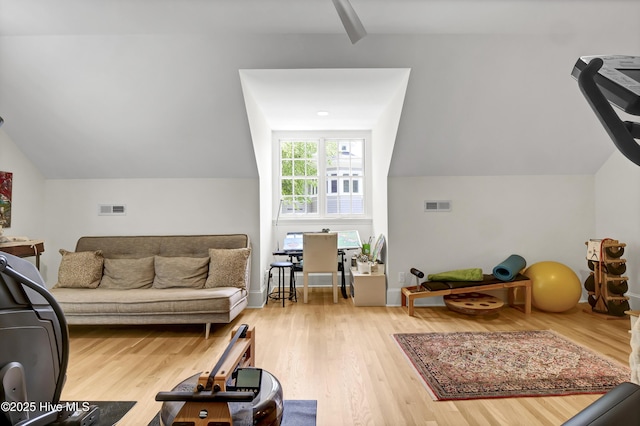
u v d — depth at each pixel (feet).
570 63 11.65
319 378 8.63
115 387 8.30
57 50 10.94
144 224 15.28
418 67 11.68
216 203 15.38
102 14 9.62
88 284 13.19
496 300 14.06
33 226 14.55
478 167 15.14
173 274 13.57
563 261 15.49
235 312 12.52
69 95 12.18
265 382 6.07
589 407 3.51
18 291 4.56
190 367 9.41
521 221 15.51
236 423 5.07
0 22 9.89
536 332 11.75
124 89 12.07
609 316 13.37
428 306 15.26
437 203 15.44
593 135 13.87
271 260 19.13
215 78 11.90
